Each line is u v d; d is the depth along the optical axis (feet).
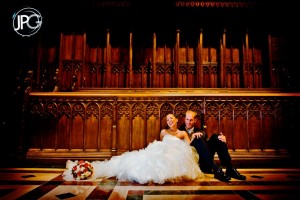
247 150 16.39
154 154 10.65
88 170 10.99
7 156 15.31
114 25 23.45
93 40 23.56
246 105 16.79
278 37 22.89
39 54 22.26
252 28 23.49
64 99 16.48
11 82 21.13
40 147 16.02
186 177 10.62
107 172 11.40
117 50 23.48
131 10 21.86
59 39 22.98
